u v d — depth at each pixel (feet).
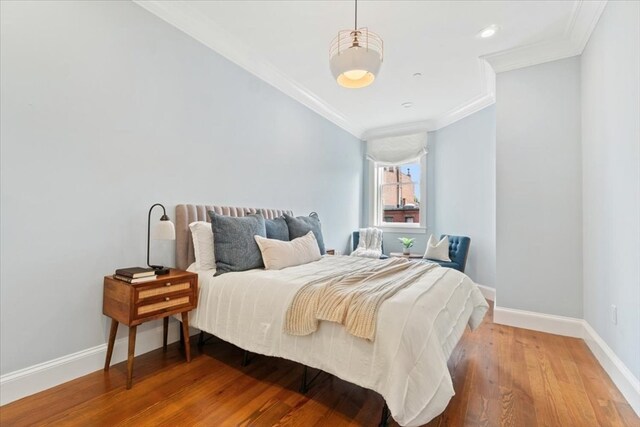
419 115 16.10
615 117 6.64
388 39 9.22
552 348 8.24
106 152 6.77
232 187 9.99
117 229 6.97
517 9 7.90
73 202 6.24
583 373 6.86
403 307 4.90
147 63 7.55
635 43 5.68
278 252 8.13
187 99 8.53
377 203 19.38
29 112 5.64
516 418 5.25
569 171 9.39
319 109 14.62
